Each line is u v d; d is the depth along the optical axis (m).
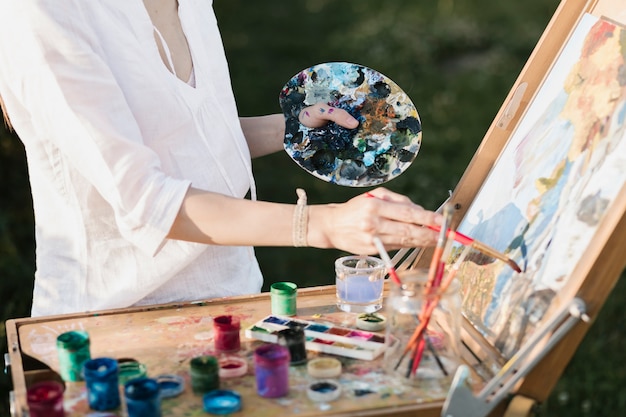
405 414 1.31
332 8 8.95
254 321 1.66
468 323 1.56
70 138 1.51
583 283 1.31
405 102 1.81
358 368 1.44
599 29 1.59
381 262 1.74
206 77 1.77
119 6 1.60
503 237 1.59
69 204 1.70
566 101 1.60
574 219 1.40
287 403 1.32
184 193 1.51
